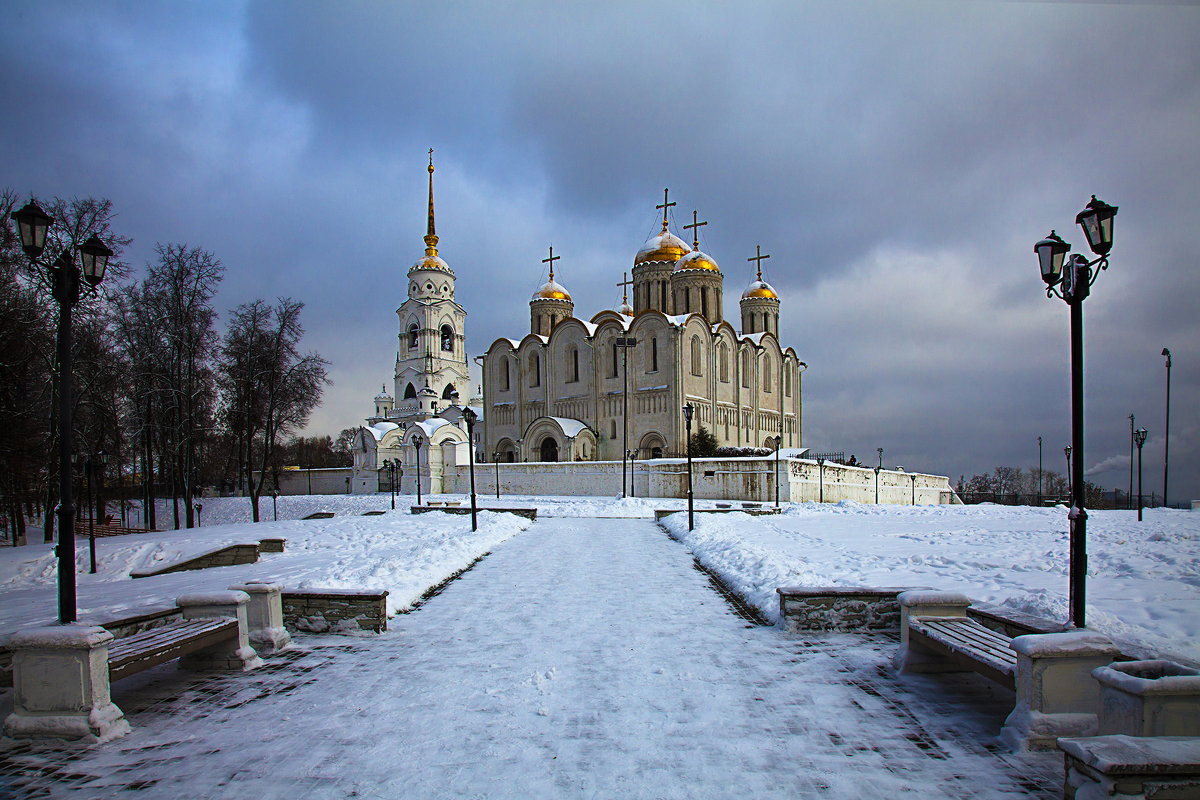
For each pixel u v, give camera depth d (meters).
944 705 6.80
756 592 11.87
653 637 9.54
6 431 30.06
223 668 8.27
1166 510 35.25
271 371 42.72
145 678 8.04
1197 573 12.21
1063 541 18.61
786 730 6.18
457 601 12.26
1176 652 7.41
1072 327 8.79
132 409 41.34
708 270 75.06
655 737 6.05
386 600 10.63
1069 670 5.75
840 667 8.08
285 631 9.44
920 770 5.34
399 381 85.81
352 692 7.43
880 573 13.28
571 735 6.12
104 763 5.75
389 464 71.88
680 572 15.52
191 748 6.03
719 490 44.72
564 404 68.75
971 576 12.80
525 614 11.14
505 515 31.72
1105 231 8.66
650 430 61.62
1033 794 4.92
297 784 5.29
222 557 19.64
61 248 29.23
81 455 38.34
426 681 7.76
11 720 6.20
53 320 31.44
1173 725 4.53
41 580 22.88
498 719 6.55
